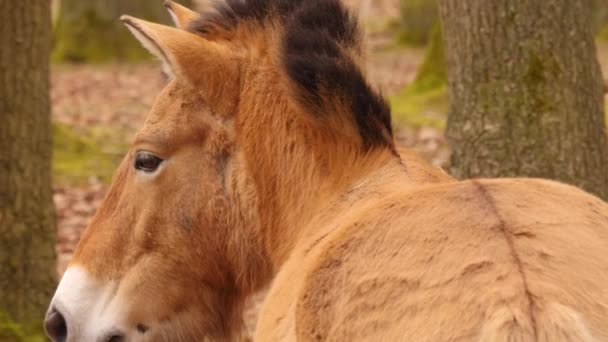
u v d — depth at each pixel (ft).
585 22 53.72
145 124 37.14
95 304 37.60
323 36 34.55
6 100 61.26
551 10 52.65
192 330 37.86
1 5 60.95
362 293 26.35
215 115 36.35
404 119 124.26
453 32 54.60
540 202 27.43
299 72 34.12
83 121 138.72
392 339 25.04
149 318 37.40
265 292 36.94
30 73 61.82
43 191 63.00
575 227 26.45
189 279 37.17
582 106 53.31
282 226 35.27
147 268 37.17
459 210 26.96
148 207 37.04
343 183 33.55
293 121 35.12
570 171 52.80
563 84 52.85
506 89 53.06
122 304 37.29
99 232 38.06
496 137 53.26
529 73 52.75
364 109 33.71
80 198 102.27
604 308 24.35
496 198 27.37
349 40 34.99
